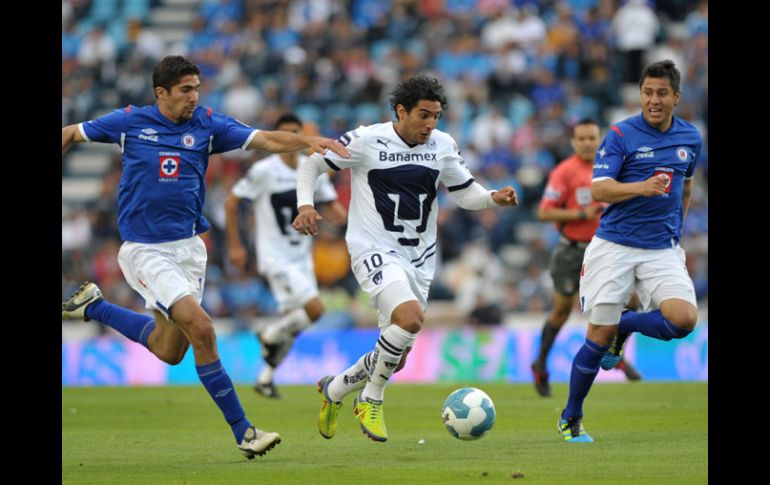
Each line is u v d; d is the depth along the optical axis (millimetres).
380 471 24531
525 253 77312
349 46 92812
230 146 27906
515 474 23172
